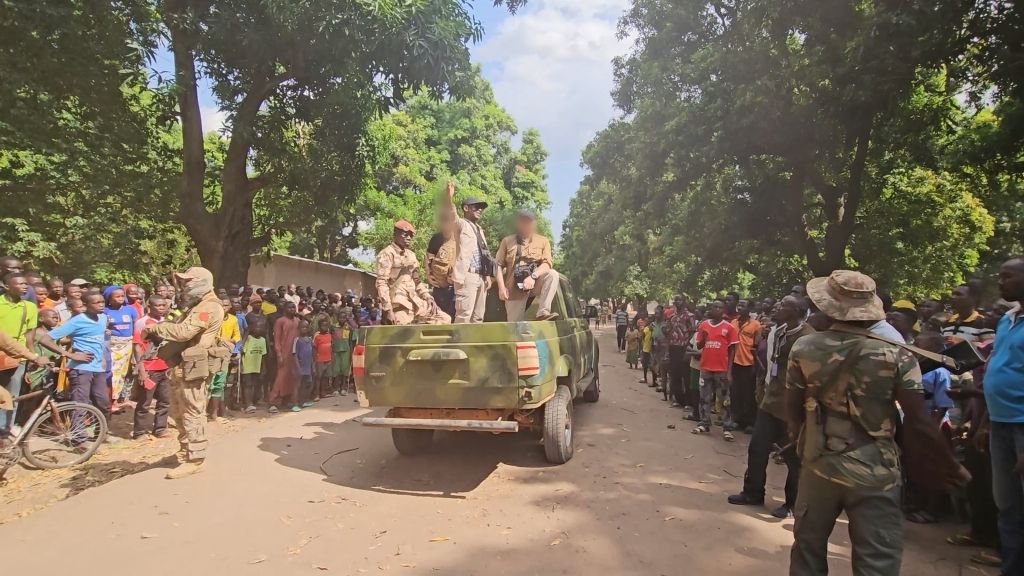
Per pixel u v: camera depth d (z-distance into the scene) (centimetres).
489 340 534
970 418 460
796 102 1271
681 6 1540
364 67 1188
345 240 2695
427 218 2495
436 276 701
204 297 584
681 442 724
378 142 1520
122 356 839
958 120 1541
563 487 545
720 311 795
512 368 528
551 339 595
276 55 1186
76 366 672
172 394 578
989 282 1038
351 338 1149
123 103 1138
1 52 891
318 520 466
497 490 538
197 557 400
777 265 1995
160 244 1805
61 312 794
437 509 490
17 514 494
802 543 299
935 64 1098
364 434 758
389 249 669
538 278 671
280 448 682
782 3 1245
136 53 1016
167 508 486
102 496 512
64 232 1196
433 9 1103
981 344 496
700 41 1582
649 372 1493
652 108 1638
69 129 1037
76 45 966
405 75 1193
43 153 981
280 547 416
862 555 275
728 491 540
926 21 1005
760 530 447
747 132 1369
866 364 280
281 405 977
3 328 618
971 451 436
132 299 884
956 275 1867
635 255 3522
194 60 1216
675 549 413
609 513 480
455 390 541
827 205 1627
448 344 543
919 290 1841
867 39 1048
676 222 2027
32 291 725
